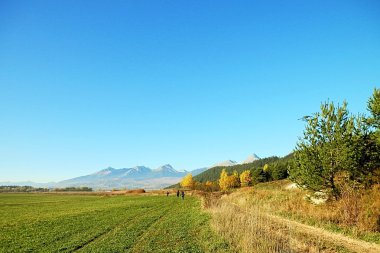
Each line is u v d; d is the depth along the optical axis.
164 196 107.06
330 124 27.92
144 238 24.89
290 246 17.81
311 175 28.88
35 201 94.75
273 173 129.38
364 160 26.56
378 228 22.19
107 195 137.00
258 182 138.00
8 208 66.75
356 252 17.70
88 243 24.28
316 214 27.92
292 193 44.25
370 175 26.83
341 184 27.89
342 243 19.77
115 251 20.56
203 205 47.66
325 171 27.84
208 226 27.39
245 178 146.38
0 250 22.58
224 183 154.62
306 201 33.75
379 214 23.27
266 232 21.17
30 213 53.88
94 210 54.41
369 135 26.70
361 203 25.48
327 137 28.08
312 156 28.91
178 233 25.91
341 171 27.59
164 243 22.34
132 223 34.56
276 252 16.30
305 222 27.38
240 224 23.41
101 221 37.62
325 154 27.84
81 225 34.62
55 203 83.38
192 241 22.22
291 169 31.88
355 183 27.14
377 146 26.33
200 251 19.16
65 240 25.78
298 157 30.81
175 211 47.50
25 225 36.34
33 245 24.11
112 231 29.67
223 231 23.14
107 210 53.16
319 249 18.34
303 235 22.08
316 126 28.77
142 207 57.69
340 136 27.16
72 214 48.38
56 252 21.41
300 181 30.66
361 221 23.56
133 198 97.62
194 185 176.38
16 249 22.89
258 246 17.64
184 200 76.81
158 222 34.72
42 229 32.72
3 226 36.03
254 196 51.25
